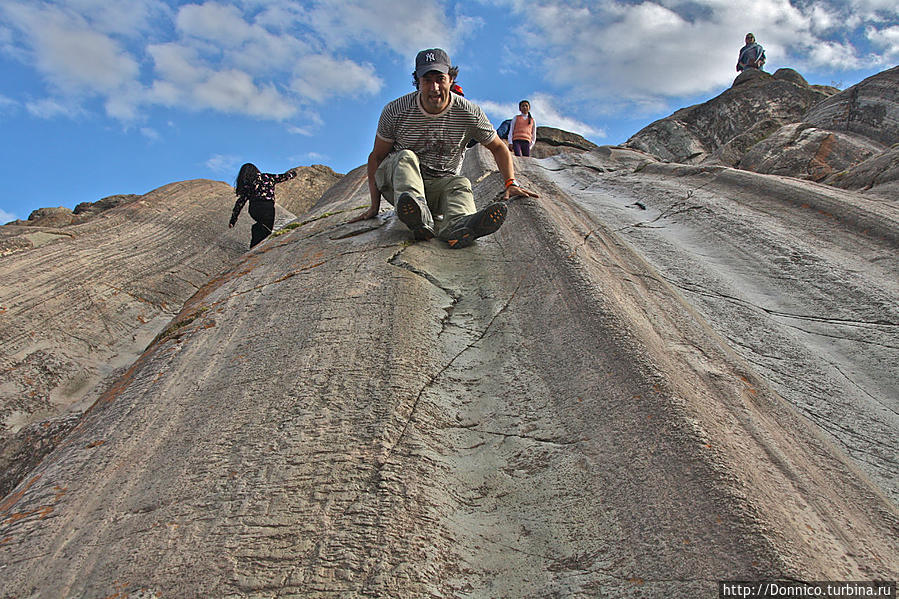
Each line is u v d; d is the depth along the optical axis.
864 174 5.65
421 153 4.12
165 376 2.71
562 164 9.26
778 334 3.09
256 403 2.35
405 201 3.68
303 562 1.60
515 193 4.59
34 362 4.24
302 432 2.13
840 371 2.76
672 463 1.82
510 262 3.64
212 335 3.09
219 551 1.65
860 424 2.37
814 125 8.99
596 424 2.10
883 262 3.71
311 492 1.85
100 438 2.30
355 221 4.76
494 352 2.73
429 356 2.66
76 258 5.95
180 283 6.07
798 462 1.92
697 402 2.11
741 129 14.13
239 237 7.77
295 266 3.91
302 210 11.14
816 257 3.90
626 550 1.61
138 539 1.73
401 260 3.66
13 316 4.65
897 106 7.99
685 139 14.51
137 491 1.95
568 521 1.76
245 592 1.52
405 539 1.69
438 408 2.32
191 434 2.22
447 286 3.43
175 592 1.53
